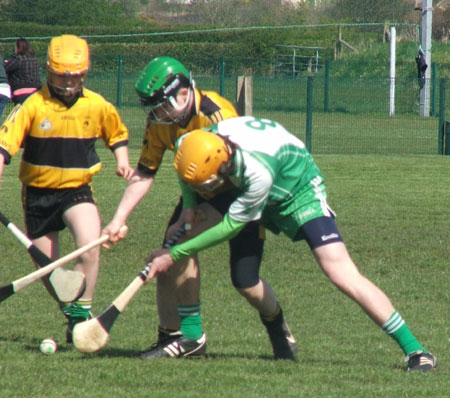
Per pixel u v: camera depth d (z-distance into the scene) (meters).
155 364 14.11
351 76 104.31
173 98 13.66
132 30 115.44
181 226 14.23
